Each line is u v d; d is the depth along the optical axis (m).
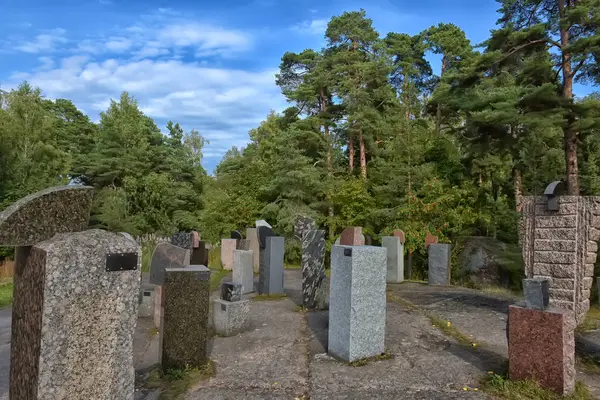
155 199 23.06
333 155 20.50
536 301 3.92
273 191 20.70
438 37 25.91
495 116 8.22
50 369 2.33
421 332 6.02
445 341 5.62
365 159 22.44
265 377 4.43
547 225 6.67
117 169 23.86
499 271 13.33
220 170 34.59
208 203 24.77
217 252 17.52
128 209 21.81
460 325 6.47
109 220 20.19
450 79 9.66
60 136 28.52
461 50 24.61
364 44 22.44
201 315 4.72
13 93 21.09
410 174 16.92
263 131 30.30
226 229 21.23
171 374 4.45
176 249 7.25
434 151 18.38
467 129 9.94
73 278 2.43
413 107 20.61
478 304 8.16
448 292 9.77
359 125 20.20
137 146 25.19
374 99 21.41
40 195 2.54
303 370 4.61
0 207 18.00
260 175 22.70
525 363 3.95
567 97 8.35
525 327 3.96
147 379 4.40
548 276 6.60
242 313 6.18
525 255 6.90
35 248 2.49
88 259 2.48
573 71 8.69
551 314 3.79
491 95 9.34
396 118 18.89
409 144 17.47
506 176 17.44
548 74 9.15
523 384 3.90
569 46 8.01
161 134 29.34
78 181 24.42
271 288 9.26
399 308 7.72
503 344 5.49
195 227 24.38
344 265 4.92
